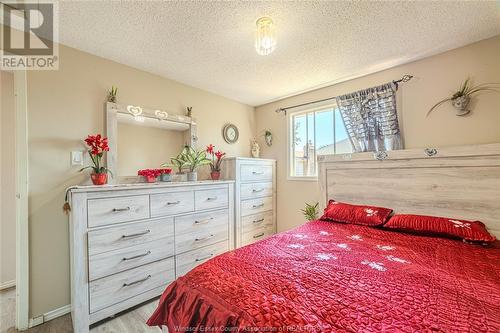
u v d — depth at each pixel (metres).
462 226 1.63
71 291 1.71
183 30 1.68
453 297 0.88
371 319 0.74
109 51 1.97
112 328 1.59
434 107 2.04
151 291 1.87
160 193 1.96
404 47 1.93
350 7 1.45
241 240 2.72
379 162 2.25
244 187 2.79
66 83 1.86
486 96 1.80
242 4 1.41
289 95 3.12
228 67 2.30
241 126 3.39
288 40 1.82
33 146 1.69
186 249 2.14
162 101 2.50
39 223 1.70
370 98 2.34
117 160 2.11
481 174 1.74
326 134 2.88
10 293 2.07
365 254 1.35
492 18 1.56
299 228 1.98
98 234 1.61
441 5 1.44
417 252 1.38
